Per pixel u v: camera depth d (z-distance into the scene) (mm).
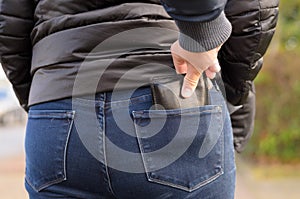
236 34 1382
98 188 1245
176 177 1225
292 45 8664
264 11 1356
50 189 1290
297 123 7652
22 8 1449
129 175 1211
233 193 1347
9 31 1459
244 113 1699
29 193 1360
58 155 1247
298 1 9016
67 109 1238
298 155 7699
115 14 1236
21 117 20750
